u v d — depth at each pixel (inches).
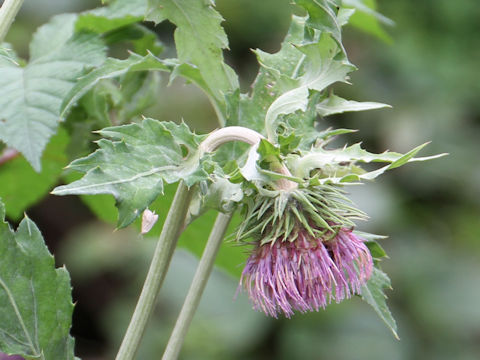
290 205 18.1
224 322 38.6
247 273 18.4
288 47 19.4
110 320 42.7
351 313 39.7
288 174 17.8
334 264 18.1
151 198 17.0
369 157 17.8
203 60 19.2
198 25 19.0
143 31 21.7
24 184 23.1
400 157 17.5
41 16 39.8
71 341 18.4
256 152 17.7
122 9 20.9
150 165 17.3
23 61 21.4
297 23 19.5
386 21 22.8
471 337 39.9
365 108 19.0
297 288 18.1
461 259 41.6
